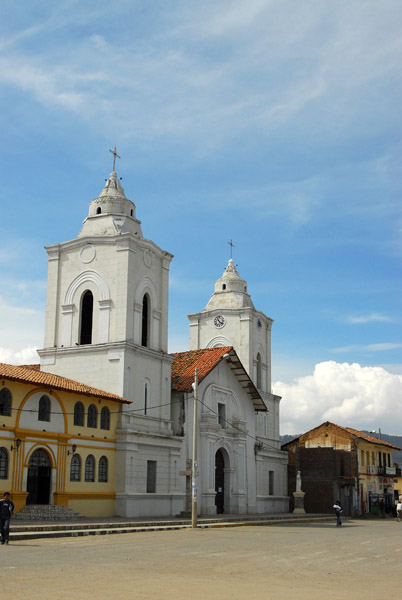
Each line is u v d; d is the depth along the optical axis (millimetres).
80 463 36844
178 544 24672
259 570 17781
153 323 45281
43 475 34656
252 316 61344
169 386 45719
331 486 60969
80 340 43594
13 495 32188
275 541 27906
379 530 39625
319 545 26625
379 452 77500
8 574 15430
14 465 32562
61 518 33188
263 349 63125
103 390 41219
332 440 68875
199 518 43188
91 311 43875
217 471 51469
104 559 18906
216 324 61844
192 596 13102
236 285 63781
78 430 36875
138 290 43938
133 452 40094
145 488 41062
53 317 44500
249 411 56281
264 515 51156
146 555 20391
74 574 15742
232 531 34000
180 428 46281
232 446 52781
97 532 28016
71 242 44938
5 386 32438
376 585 15453
